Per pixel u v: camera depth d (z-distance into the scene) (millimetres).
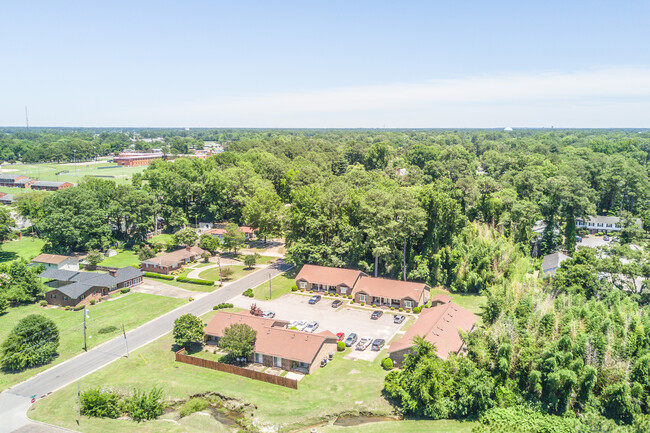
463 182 121125
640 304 78438
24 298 86250
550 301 74875
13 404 54656
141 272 101438
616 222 131000
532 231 120500
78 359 65750
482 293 88062
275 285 98938
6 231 118875
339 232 104938
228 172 154750
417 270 94562
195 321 68562
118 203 125750
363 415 53344
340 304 87312
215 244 119000
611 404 52281
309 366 61438
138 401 53531
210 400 56750
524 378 54625
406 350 62000
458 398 52656
